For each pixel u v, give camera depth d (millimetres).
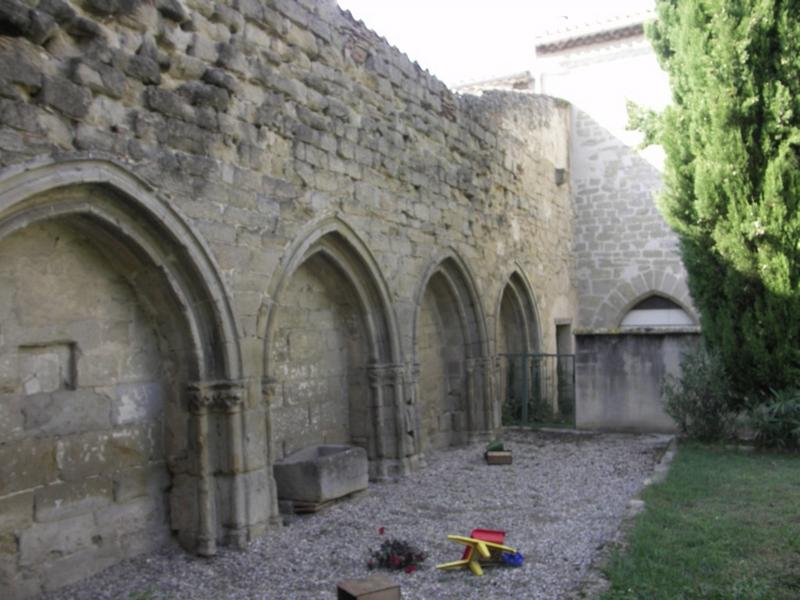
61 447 5613
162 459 6496
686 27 10867
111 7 5523
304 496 7590
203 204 6352
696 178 10633
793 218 10078
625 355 12773
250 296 6891
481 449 11617
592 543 6211
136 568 5965
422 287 10406
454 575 5590
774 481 8148
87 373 5875
